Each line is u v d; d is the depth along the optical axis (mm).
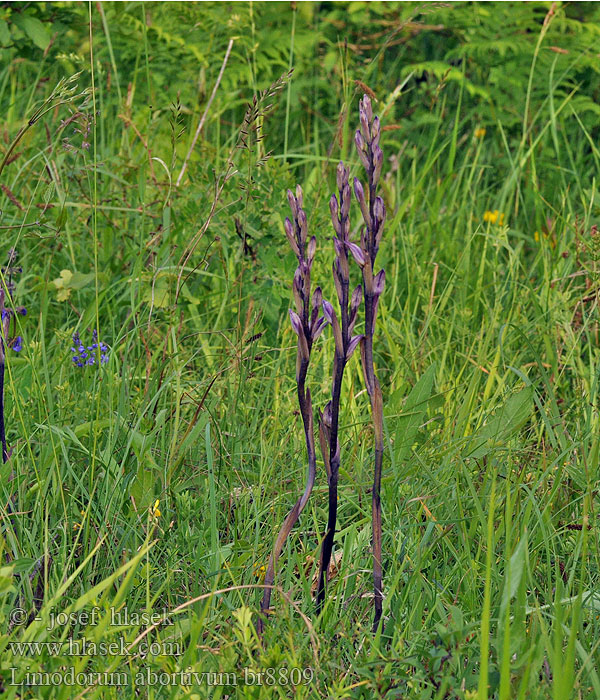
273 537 3508
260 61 8055
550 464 3904
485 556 3492
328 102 8805
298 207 2791
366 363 2979
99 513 3545
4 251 5586
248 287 5246
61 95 3750
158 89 7930
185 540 3473
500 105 8336
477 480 4000
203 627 3002
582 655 2740
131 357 4723
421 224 6605
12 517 3443
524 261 6520
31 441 3861
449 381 4805
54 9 7312
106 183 6074
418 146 8133
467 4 8656
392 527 3479
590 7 8961
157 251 5105
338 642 2977
